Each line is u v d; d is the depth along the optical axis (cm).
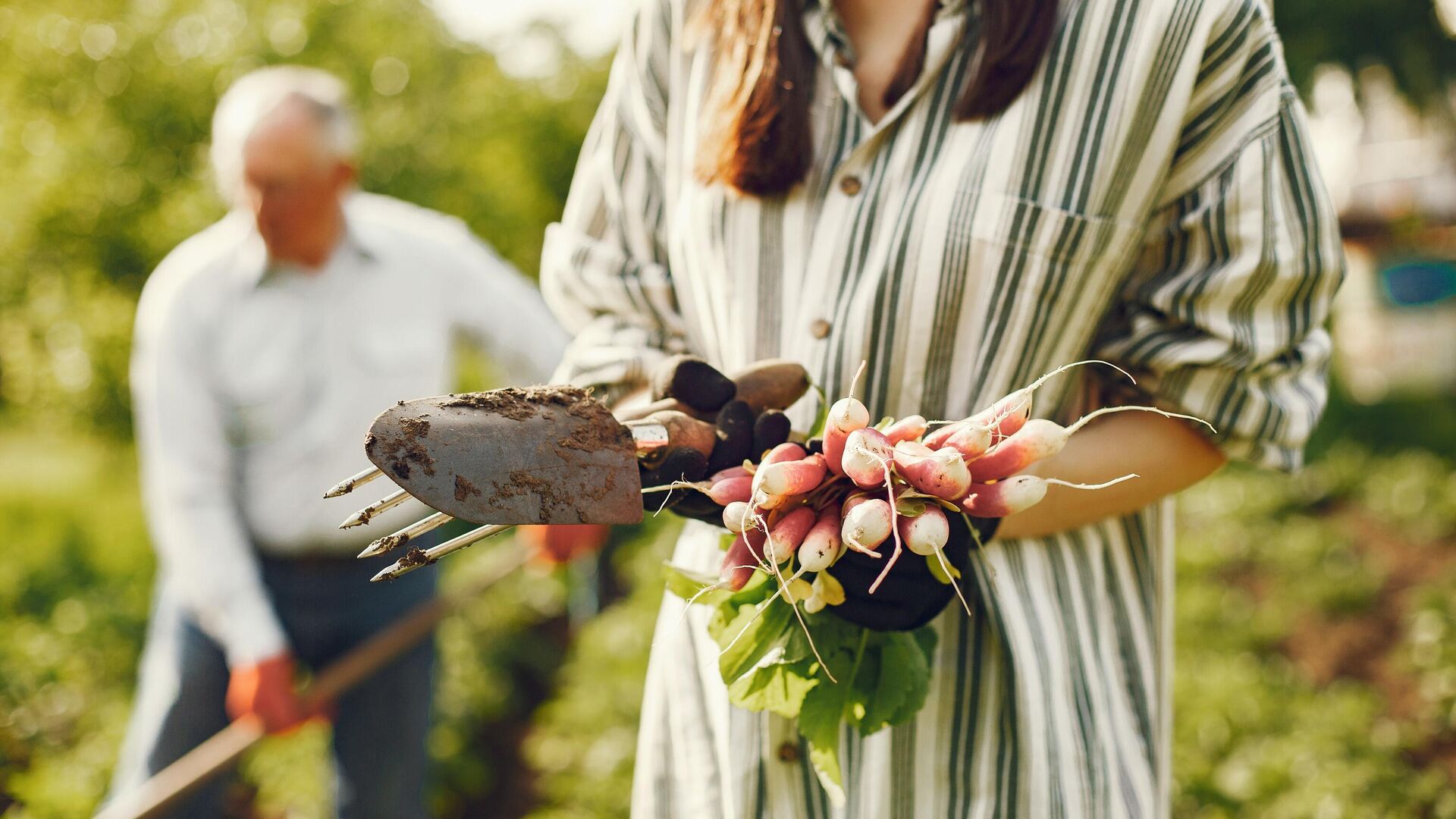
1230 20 131
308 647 306
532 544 324
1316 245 135
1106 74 131
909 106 138
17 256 1005
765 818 140
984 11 132
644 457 117
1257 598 662
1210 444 140
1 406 1552
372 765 303
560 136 1215
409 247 315
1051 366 138
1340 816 384
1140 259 145
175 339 295
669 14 158
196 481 289
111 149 987
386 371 306
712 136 143
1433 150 1716
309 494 298
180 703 288
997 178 132
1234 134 134
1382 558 717
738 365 145
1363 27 982
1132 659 147
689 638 151
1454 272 1708
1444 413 1235
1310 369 140
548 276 170
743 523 111
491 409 108
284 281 298
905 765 139
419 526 108
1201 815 391
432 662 313
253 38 959
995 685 139
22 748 453
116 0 974
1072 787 133
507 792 481
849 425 109
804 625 119
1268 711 466
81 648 557
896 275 134
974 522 126
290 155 288
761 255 143
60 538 891
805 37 142
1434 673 516
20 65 971
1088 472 137
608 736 464
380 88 1015
